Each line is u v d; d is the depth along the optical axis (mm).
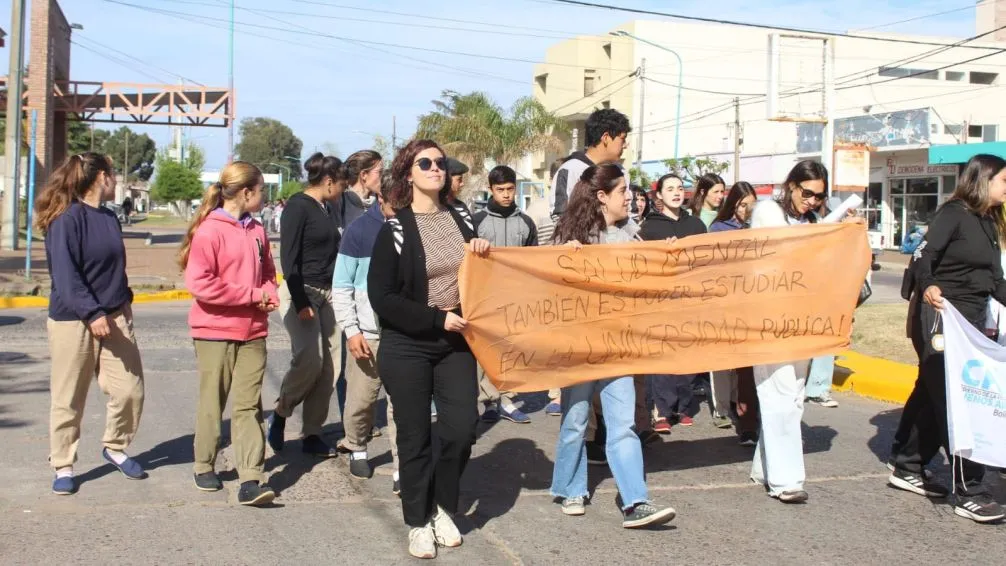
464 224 4879
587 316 5172
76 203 5480
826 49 24109
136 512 5219
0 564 4391
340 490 5766
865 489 5941
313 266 6352
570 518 5293
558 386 5129
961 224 5363
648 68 52406
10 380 9094
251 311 5469
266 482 5672
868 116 37312
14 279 19203
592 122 6410
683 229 7184
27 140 35594
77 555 4539
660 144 52844
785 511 5473
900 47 47688
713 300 5469
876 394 9250
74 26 38594
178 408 8023
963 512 5359
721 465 6551
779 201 6273
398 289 4660
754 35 53469
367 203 7699
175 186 77812
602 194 5410
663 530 5105
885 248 37656
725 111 53219
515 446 7020
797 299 5645
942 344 5340
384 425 7625
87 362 5539
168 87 36812
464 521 5223
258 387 5500
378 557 4637
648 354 5301
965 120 39312
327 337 6492
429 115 37750
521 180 52906
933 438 5750
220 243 5363
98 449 6551
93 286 5531
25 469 6023
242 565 4480
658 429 7555
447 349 4699
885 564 4641
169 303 17453
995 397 5188
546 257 5035
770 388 5637
